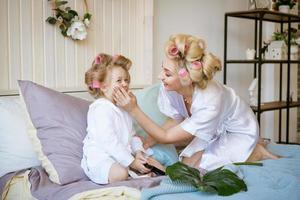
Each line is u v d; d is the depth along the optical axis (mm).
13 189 1521
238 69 3797
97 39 2369
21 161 1619
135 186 1347
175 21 3021
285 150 2020
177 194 1216
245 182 1354
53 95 1654
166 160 1736
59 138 1553
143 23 2668
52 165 1488
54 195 1377
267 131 4090
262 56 3654
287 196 1268
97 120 1515
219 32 3486
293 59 3740
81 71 2279
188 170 1295
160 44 2904
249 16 3459
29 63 2023
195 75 1531
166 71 1584
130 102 1545
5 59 1919
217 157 1701
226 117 1760
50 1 2086
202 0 3260
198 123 1586
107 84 1584
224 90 1725
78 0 2232
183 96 1715
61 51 2168
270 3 3572
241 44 3793
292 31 3816
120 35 2520
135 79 2646
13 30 1944
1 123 1652
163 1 2908
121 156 1482
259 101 3273
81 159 1545
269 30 4008
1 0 1886
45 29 2084
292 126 4320
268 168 1517
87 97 2162
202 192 1226
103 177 1438
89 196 1277
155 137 1602
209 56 1558
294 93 4332
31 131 1582
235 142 1752
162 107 1855
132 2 2594
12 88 1952
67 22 2156
